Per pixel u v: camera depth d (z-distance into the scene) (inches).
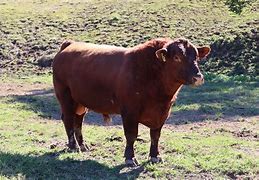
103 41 1038.4
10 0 1382.9
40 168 327.3
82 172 327.3
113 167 337.7
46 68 944.3
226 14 1121.4
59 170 329.7
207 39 986.7
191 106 578.2
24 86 786.2
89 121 517.3
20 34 1091.9
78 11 1224.2
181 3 1202.0
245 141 419.2
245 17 1082.1
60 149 384.2
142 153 373.4
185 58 308.0
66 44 390.9
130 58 331.0
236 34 981.8
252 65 886.4
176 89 324.5
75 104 378.9
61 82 378.0
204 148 390.6
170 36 1027.9
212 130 469.4
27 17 1189.1
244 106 585.3
